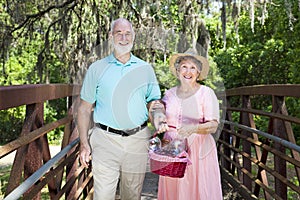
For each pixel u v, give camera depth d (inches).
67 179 116.1
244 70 445.1
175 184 100.9
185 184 98.4
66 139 114.0
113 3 240.2
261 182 122.3
